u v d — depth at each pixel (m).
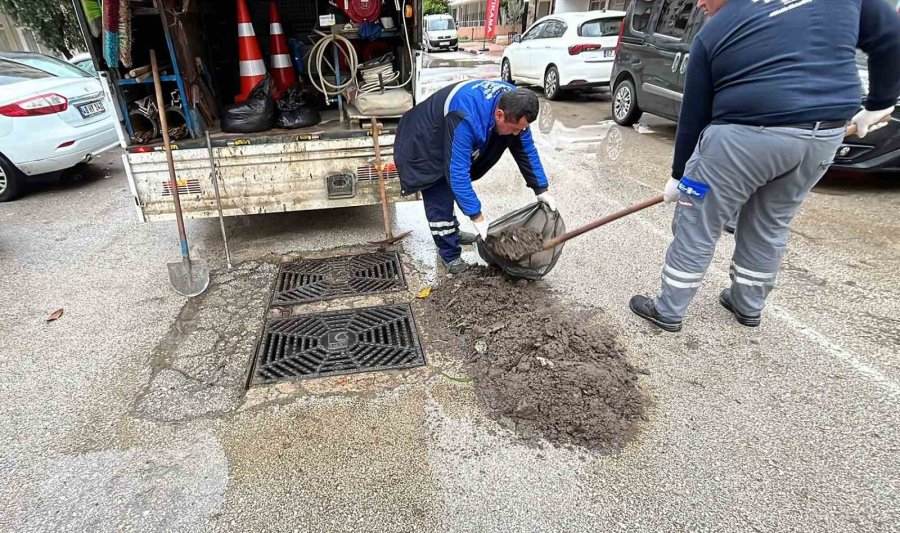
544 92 10.37
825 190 4.68
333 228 4.20
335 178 3.62
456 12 41.62
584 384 2.24
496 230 2.95
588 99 9.93
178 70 3.29
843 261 3.40
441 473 1.92
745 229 2.56
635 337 2.68
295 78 4.21
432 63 17.52
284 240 4.00
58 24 8.90
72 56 9.34
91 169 6.43
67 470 1.96
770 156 2.14
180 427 2.16
